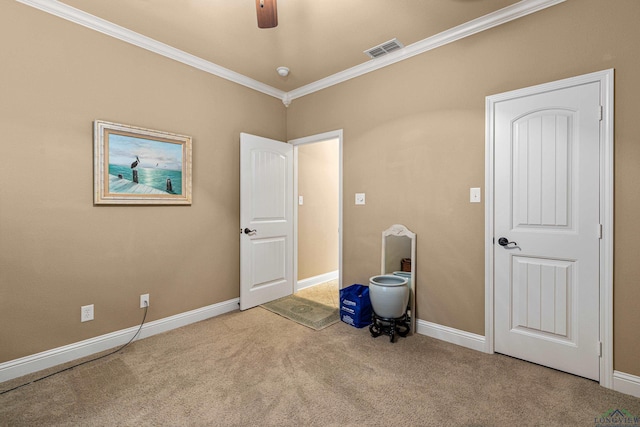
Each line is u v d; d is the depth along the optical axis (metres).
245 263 3.27
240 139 3.26
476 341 2.43
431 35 2.56
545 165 2.13
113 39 2.44
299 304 3.48
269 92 3.60
